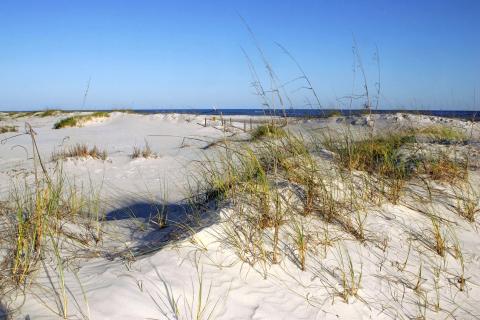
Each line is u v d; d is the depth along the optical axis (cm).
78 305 234
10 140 1487
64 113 2944
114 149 1220
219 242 339
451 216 465
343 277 323
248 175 461
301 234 341
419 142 726
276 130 495
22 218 348
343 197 453
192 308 256
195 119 1967
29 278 263
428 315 308
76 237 360
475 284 353
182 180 770
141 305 244
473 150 693
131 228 422
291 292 300
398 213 450
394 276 346
